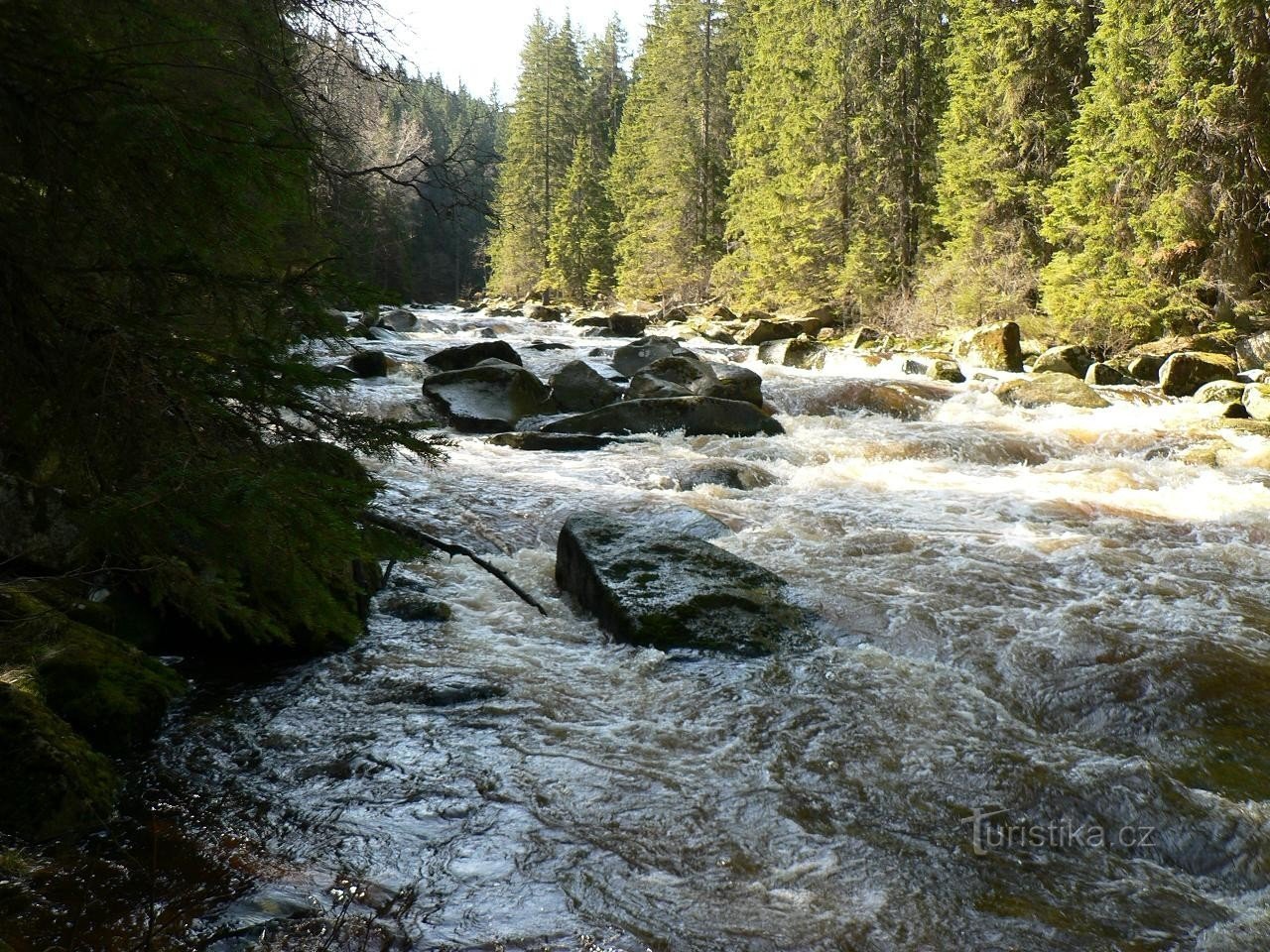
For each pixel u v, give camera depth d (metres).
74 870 3.33
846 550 7.86
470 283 66.31
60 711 4.16
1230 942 3.28
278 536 2.99
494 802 4.03
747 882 3.53
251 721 4.71
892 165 34.03
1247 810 4.12
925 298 29.61
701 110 48.94
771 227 36.84
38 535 4.66
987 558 7.73
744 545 7.97
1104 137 22.83
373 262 5.28
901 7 33.59
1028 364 20.89
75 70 2.87
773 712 5.00
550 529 8.48
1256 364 19.61
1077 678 5.54
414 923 3.17
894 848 3.79
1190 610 6.67
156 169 3.12
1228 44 20.61
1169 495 10.42
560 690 5.23
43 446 3.10
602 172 61.78
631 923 3.24
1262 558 8.02
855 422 14.53
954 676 5.52
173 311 3.21
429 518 8.48
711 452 12.31
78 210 3.13
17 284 2.97
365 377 16.23
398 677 5.29
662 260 49.47
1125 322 22.33
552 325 36.47
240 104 3.39
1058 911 3.43
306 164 3.69
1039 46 26.66
